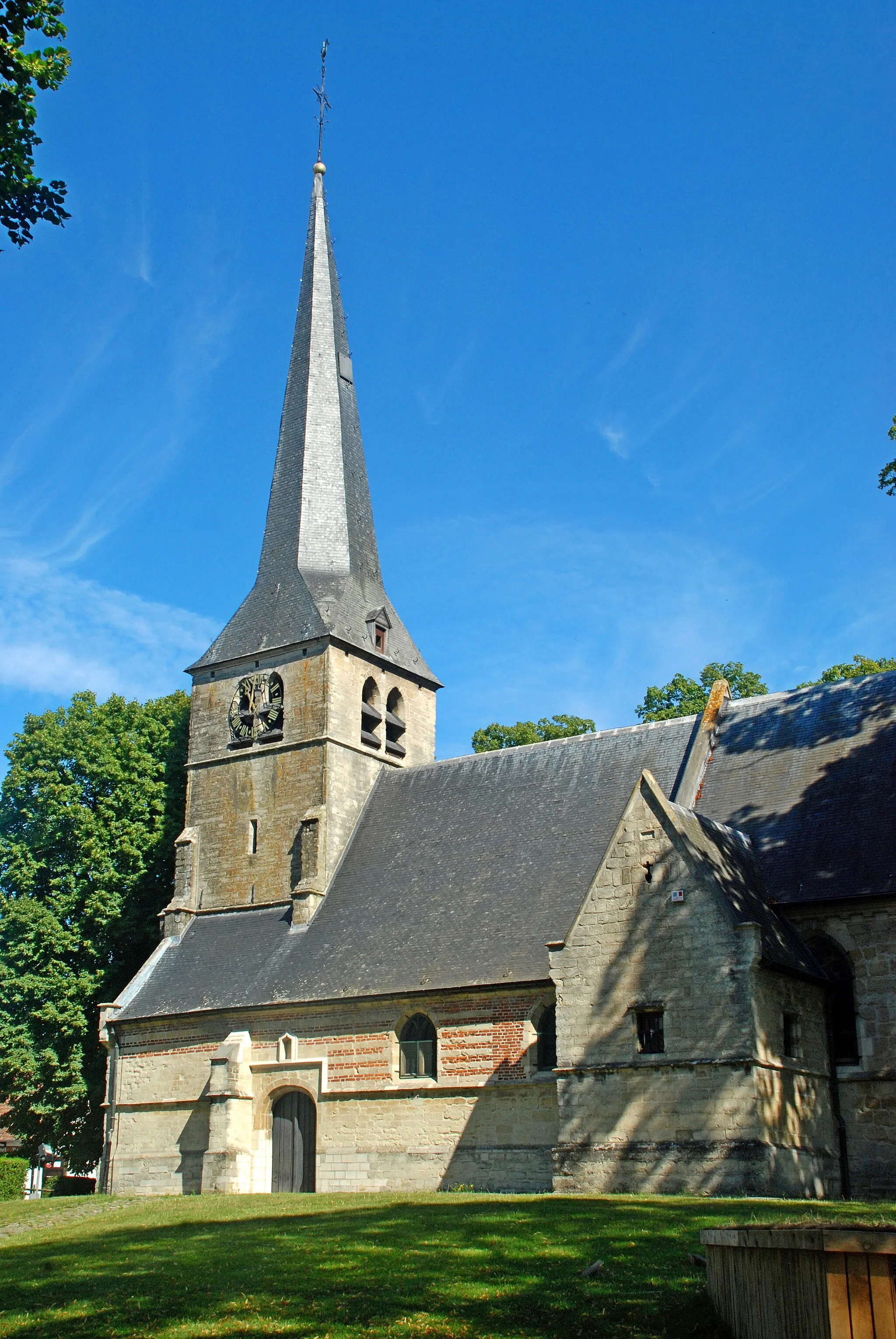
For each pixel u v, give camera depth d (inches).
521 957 1514.5
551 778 1795.0
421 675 2164.1
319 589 2075.5
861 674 2418.8
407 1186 1513.3
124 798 2263.8
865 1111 1277.1
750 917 1257.4
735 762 1606.8
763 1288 652.7
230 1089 1664.6
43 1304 823.7
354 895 1818.4
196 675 2137.1
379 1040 1593.3
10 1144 3053.6
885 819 1397.6
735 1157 1146.0
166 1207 1342.3
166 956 1967.3
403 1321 730.2
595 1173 1221.1
